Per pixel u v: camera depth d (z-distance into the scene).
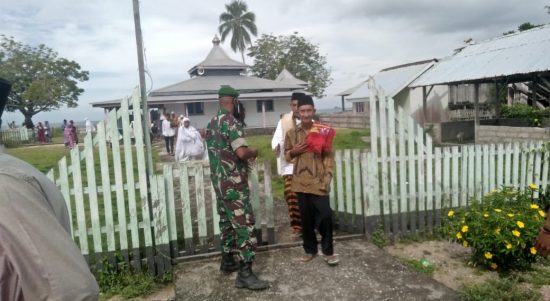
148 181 4.38
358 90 29.19
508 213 4.32
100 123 4.16
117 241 5.31
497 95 16.62
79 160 4.14
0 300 1.07
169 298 3.97
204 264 4.45
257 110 28.98
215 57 33.06
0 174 1.07
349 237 5.09
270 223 4.89
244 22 51.03
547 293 3.83
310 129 4.22
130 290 4.03
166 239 4.38
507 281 3.98
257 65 46.12
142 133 4.27
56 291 1.03
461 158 5.37
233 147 3.74
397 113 5.07
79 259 1.12
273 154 12.78
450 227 4.73
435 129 17.33
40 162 15.45
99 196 8.15
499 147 5.50
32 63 41.75
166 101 25.38
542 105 19.44
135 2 4.20
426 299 3.60
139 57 4.27
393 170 5.09
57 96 41.00
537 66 12.67
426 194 5.27
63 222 1.27
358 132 21.66
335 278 4.01
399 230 5.22
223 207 4.03
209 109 27.44
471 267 4.45
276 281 3.99
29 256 1.03
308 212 4.28
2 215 1.02
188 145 11.78
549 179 5.82
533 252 4.13
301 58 45.34
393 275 4.05
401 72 26.30
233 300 3.67
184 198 4.55
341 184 5.40
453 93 22.58
